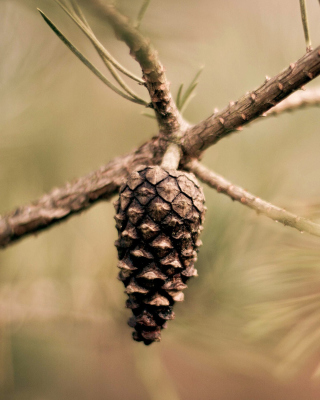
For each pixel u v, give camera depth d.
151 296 0.27
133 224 0.27
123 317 0.38
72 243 0.42
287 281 0.32
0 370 0.38
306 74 0.26
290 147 0.41
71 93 0.45
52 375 0.57
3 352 0.37
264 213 0.27
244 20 0.39
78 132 0.49
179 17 0.29
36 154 0.42
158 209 0.27
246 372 0.39
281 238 0.34
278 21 0.39
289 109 0.30
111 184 0.30
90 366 0.58
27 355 0.50
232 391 0.76
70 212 0.30
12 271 0.39
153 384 0.40
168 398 0.40
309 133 0.42
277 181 0.37
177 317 0.34
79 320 0.37
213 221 0.35
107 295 0.38
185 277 0.27
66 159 0.46
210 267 0.34
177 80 0.45
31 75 0.34
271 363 0.34
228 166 0.41
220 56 0.41
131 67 0.35
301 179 0.41
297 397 0.74
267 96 0.27
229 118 0.27
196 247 0.27
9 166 0.39
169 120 0.28
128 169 0.29
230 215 0.35
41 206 0.31
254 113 0.27
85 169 0.48
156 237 0.27
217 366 0.39
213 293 0.34
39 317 0.37
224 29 0.36
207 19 0.32
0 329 0.37
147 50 0.26
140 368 0.40
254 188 0.38
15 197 0.39
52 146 0.44
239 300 0.34
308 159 0.42
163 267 0.27
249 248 0.34
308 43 0.26
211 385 0.75
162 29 0.29
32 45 0.34
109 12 0.24
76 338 0.42
